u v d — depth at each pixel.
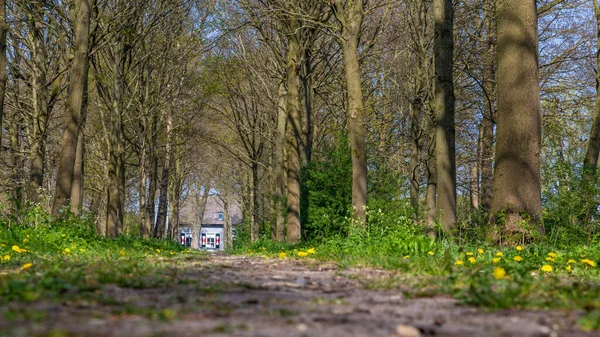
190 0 29.30
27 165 35.56
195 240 81.94
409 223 13.52
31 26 26.78
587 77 28.59
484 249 11.80
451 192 17.22
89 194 49.28
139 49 31.03
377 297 5.48
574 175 18.39
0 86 18.59
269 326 3.58
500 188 12.91
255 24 27.44
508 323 3.91
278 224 31.86
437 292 5.67
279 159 33.47
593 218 17.52
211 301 4.90
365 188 18.48
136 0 25.08
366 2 25.75
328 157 25.88
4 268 9.29
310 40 25.94
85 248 13.85
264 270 8.84
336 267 9.45
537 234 12.35
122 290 5.72
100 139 39.62
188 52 32.59
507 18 13.06
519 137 12.80
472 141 33.50
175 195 50.19
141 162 36.41
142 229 36.97
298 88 26.09
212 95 39.47
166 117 39.31
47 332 2.99
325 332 3.41
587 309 4.48
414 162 28.73
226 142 48.28
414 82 29.06
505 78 13.02
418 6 25.17
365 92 33.62
